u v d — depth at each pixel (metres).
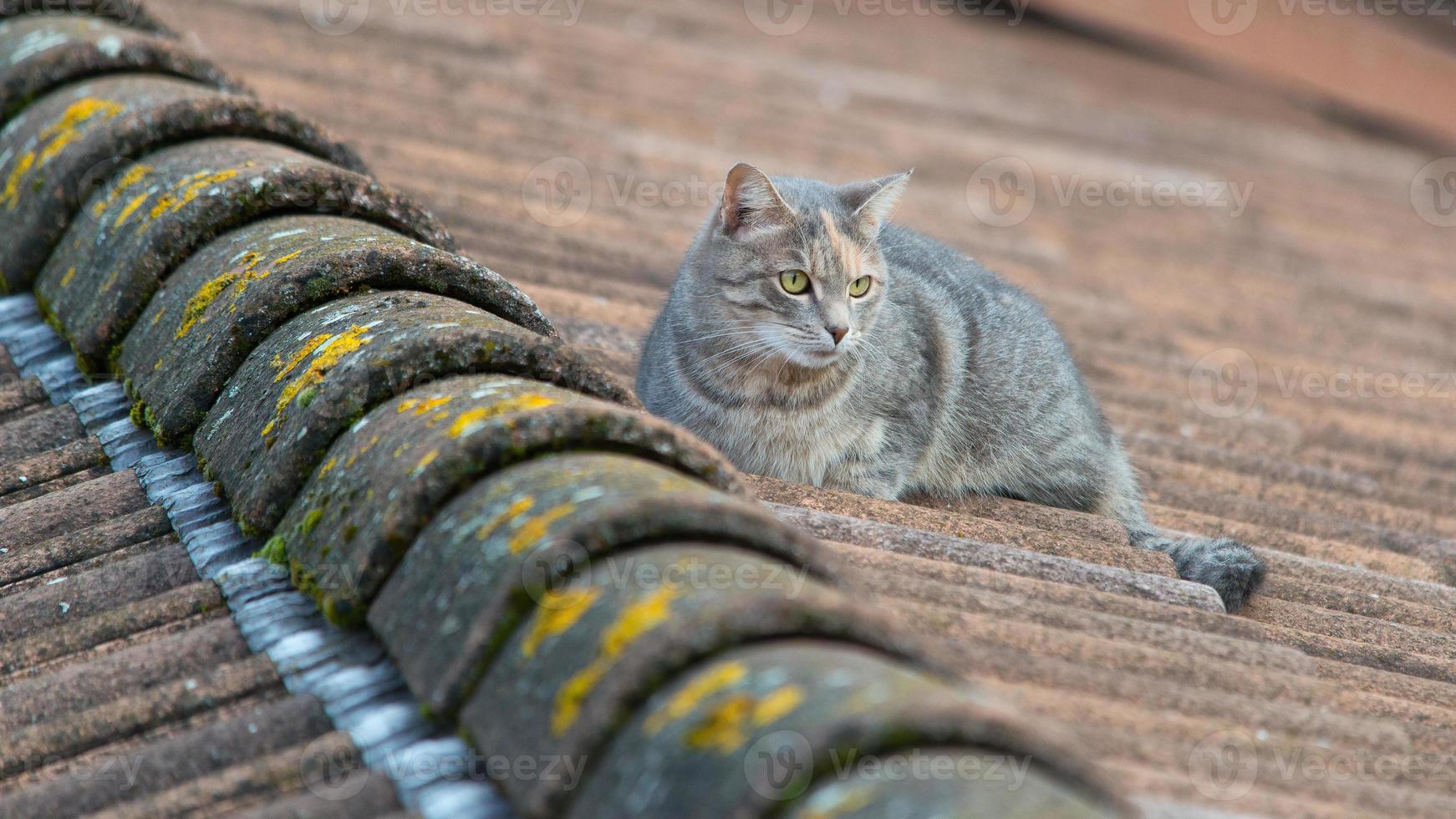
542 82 12.67
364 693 4.17
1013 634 4.62
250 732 4.07
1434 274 14.01
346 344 5.04
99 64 7.76
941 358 7.92
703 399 7.70
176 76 7.97
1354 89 19.62
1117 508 7.64
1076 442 7.99
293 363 5.11
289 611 4.50
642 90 13.23
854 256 7.63
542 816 3.43
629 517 3.82
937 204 12.49
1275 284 12.57
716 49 15.35
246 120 6.95
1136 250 12.65
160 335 5.73
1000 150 14.45
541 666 3.65
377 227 6.07
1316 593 6.08
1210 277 12.40
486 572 3.92
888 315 7.83
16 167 7.10
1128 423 8.70
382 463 4.48
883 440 7.69
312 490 4.69
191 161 6.56
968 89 16.33
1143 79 18.94
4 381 6.32
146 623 4.62
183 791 3.85
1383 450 8.96
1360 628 5.79
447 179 9.72
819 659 3.36
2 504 5.46
